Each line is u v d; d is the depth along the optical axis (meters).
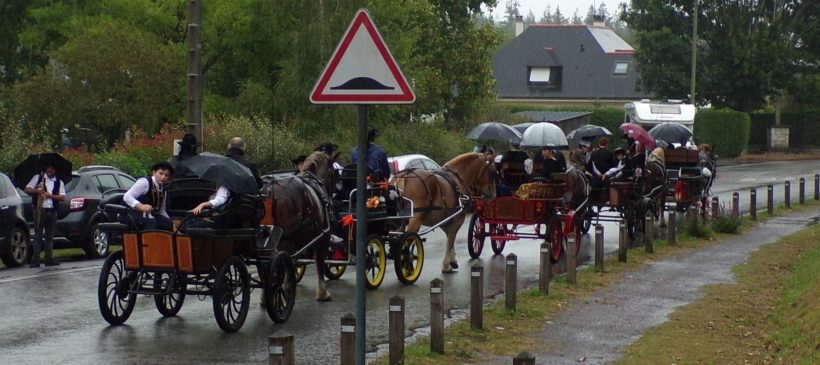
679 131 31.89
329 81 8.32
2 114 29.86
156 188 13.86
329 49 38.72
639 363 12.22
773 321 15.07
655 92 74.19
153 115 33.16
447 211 19.08
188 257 13.05
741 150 69.81
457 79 56.72
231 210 13.58
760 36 70.69
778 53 70.62
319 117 38.88
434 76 52.44
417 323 14.37
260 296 16.64
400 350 11.16
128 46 33.44
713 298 17.14
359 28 8.29
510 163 23.08
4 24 50.31
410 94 8.26
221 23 42.09
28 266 20.28
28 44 45.56
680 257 22.33
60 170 20.48
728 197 38.81
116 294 13.88
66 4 45.03
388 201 17.84
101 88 32.88
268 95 39.31
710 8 71.38
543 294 16.70
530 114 67.12
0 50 50.97
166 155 30.42
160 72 33.38
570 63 88.94
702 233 26.36
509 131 25.69
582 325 14.48
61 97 32.56
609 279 18.89
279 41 42.69
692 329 14.52
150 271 13.28
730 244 24.95
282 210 14.80
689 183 29.64
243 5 41.81
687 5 71.38
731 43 70.06
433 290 12.27
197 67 22.19
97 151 32.75
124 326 13.85
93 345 12.61
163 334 13.35
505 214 21.27
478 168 21.06
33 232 21.78
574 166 23.70
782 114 76.25
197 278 13.57
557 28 91.50
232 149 14.52
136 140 31.16
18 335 13.13
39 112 32.53
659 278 19.20
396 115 44.94
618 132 72.31
